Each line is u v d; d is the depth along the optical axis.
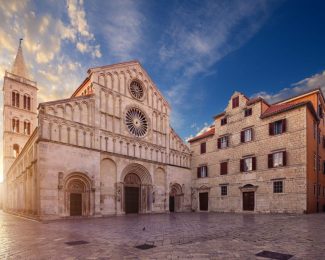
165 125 45.78
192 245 12.03
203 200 44.78
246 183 37.25
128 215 34.91
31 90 68.38
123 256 10.18
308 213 29.84
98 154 33.22
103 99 36.16
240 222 22.67
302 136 31.44
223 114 42.94
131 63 41.31
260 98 37.09
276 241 12.61
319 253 10.02
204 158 45.78
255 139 37.00
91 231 17.83
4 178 63.59
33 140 33.72
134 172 38.81
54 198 28.00
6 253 10.95
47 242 13.47
